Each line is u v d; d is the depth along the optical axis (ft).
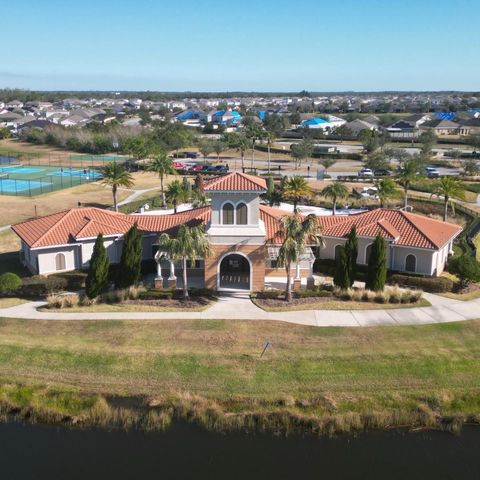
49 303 142.41
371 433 97.60
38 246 163.53
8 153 518.78
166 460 90.02
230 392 106.52
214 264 151.94
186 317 136.77
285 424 98.73
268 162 421.59
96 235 169.99
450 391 106.83
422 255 164.55
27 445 93.66
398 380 110.01
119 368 113.60
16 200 287.48
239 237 150.51
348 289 150.61
